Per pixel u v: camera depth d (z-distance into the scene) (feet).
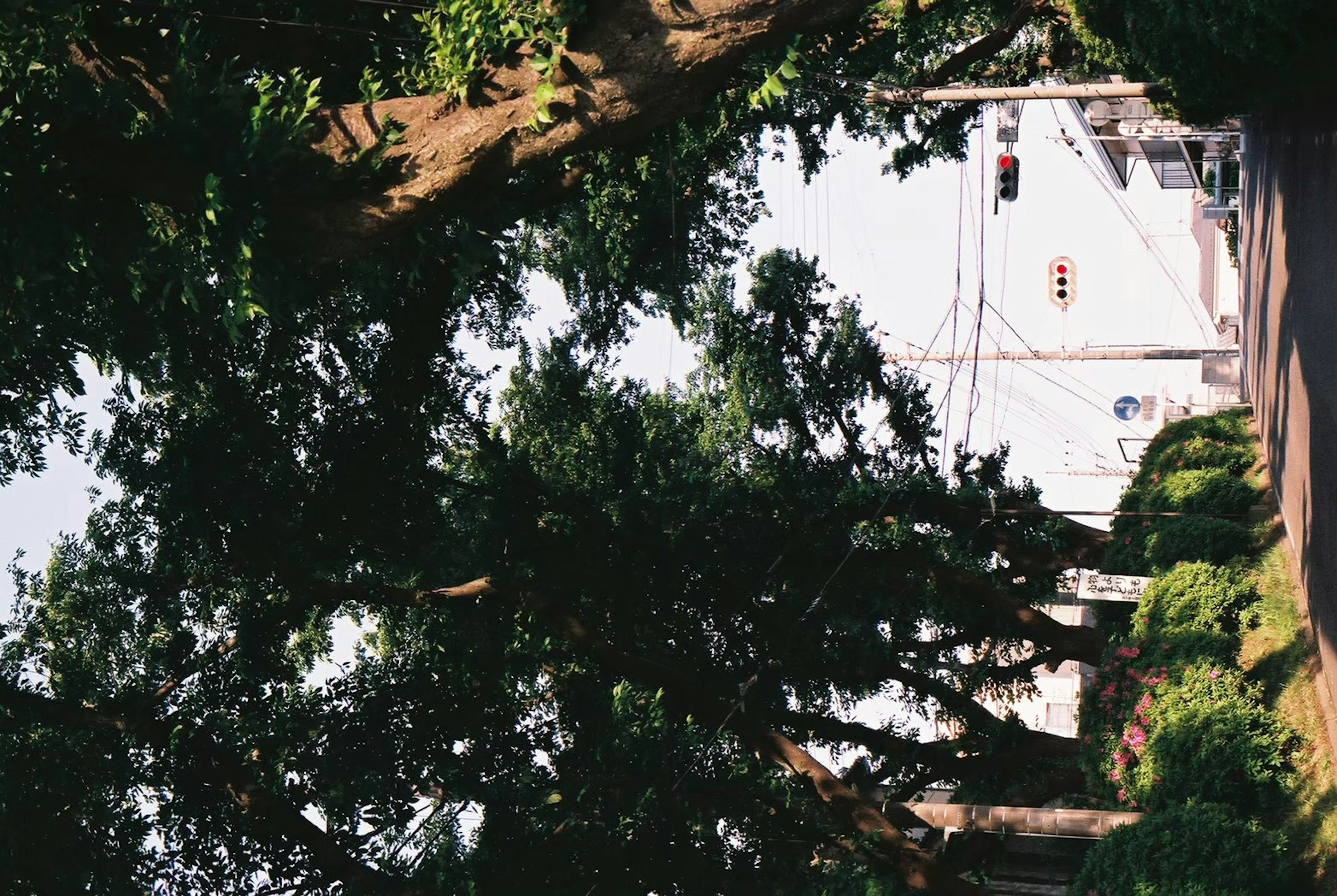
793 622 80.33
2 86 37.68
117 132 39.14
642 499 79.15
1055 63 83.92
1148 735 53.62
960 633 90.84
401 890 56.39
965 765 80.07
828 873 64.03
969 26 86.02
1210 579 58.54
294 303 41.57
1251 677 53.21
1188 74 54.39
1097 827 54.80
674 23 38.47
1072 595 121.60
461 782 62.23
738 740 71.05
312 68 50.80
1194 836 46.96
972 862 68.69
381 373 68.49
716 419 91.76
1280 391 65.16
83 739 58.44
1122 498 81.76
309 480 67.31
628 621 74.79
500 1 39.32
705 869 60.29
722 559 81.51
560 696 69.21
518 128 40.27
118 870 56.49
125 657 65.41
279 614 65.00
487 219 46.65
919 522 87.76
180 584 65.87
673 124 62.08
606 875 57.88
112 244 40.91
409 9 47.34
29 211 38.55
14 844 54.80
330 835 59.31
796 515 85.56
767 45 39.22
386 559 69.97
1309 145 57.31
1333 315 50.96
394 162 40.60
